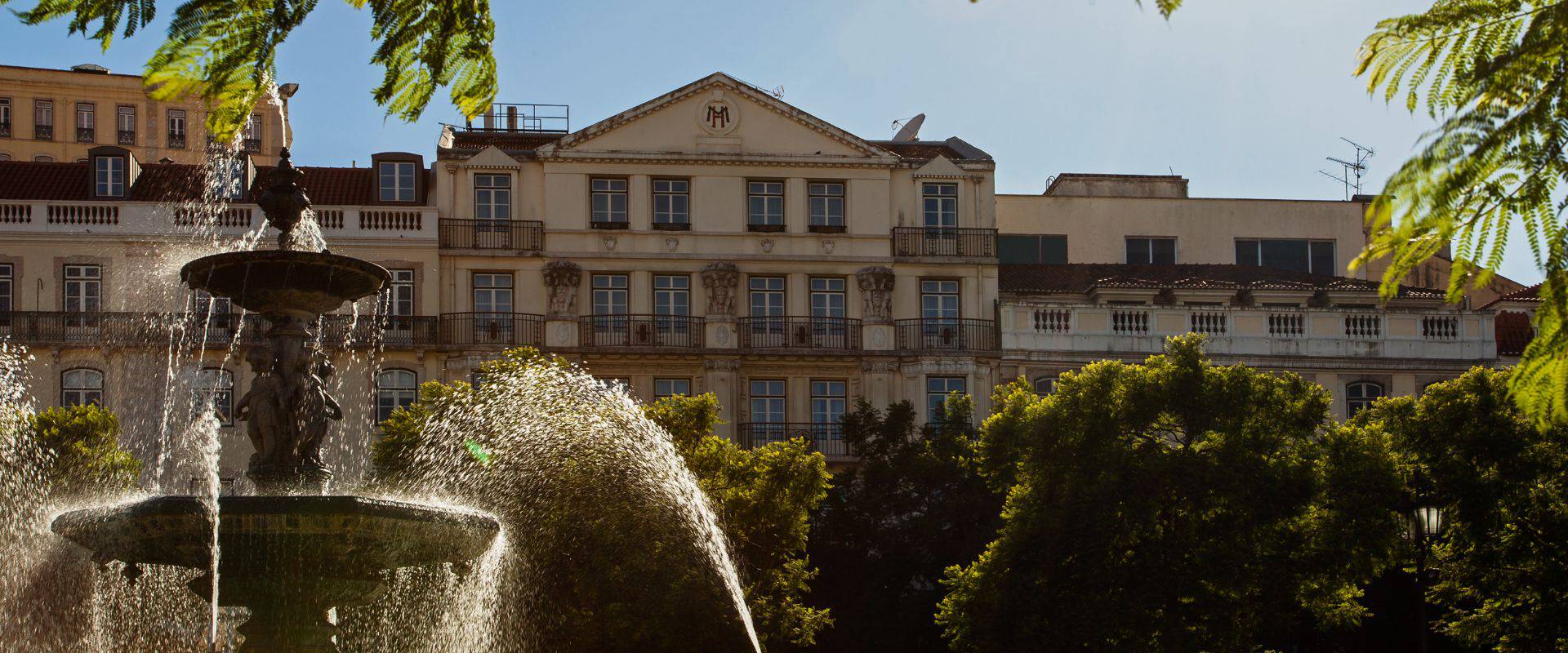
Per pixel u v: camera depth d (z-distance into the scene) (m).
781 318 55.12
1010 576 35.59
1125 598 35.09
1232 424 37.06
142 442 49.47
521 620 34.06
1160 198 65.00
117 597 33.78
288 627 16.59
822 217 56.22
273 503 16.03
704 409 39.34
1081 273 60.28
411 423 38.16
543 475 34.62
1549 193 6.19
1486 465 37.28
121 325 50.28
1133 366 38.22
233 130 8.23
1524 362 6.84
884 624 41.78
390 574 17.48
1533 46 6.23
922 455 43.84
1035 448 37.44
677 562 34.75
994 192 57.12
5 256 50.69
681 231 55.25
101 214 51.31
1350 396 55.88
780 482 37.88
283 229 18.31
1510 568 36.41
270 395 17.44
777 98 58.34
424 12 8.25
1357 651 43.31
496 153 54.56
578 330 53.78
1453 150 6.26
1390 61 6.46
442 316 52.91
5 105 71.69
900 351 55.12
